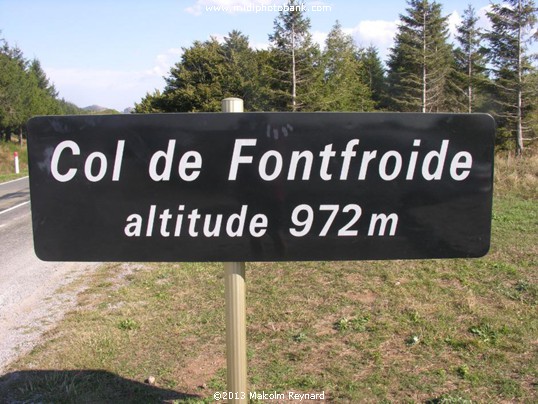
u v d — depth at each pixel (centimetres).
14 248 805
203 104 4041
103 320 444
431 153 186
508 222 766
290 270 557
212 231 188
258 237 188
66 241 190
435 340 379
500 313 425
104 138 185
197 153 184
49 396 316
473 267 548
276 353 369
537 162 1253
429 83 4616
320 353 366
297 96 3419
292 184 186
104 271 621
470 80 4147
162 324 429
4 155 2939
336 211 187
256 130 183
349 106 4278
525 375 326
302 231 187
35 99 4759
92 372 346
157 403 306
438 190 188
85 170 186
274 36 3425
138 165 185
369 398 305
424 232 189
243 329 198
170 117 183
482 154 187
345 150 184
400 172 186
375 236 188
